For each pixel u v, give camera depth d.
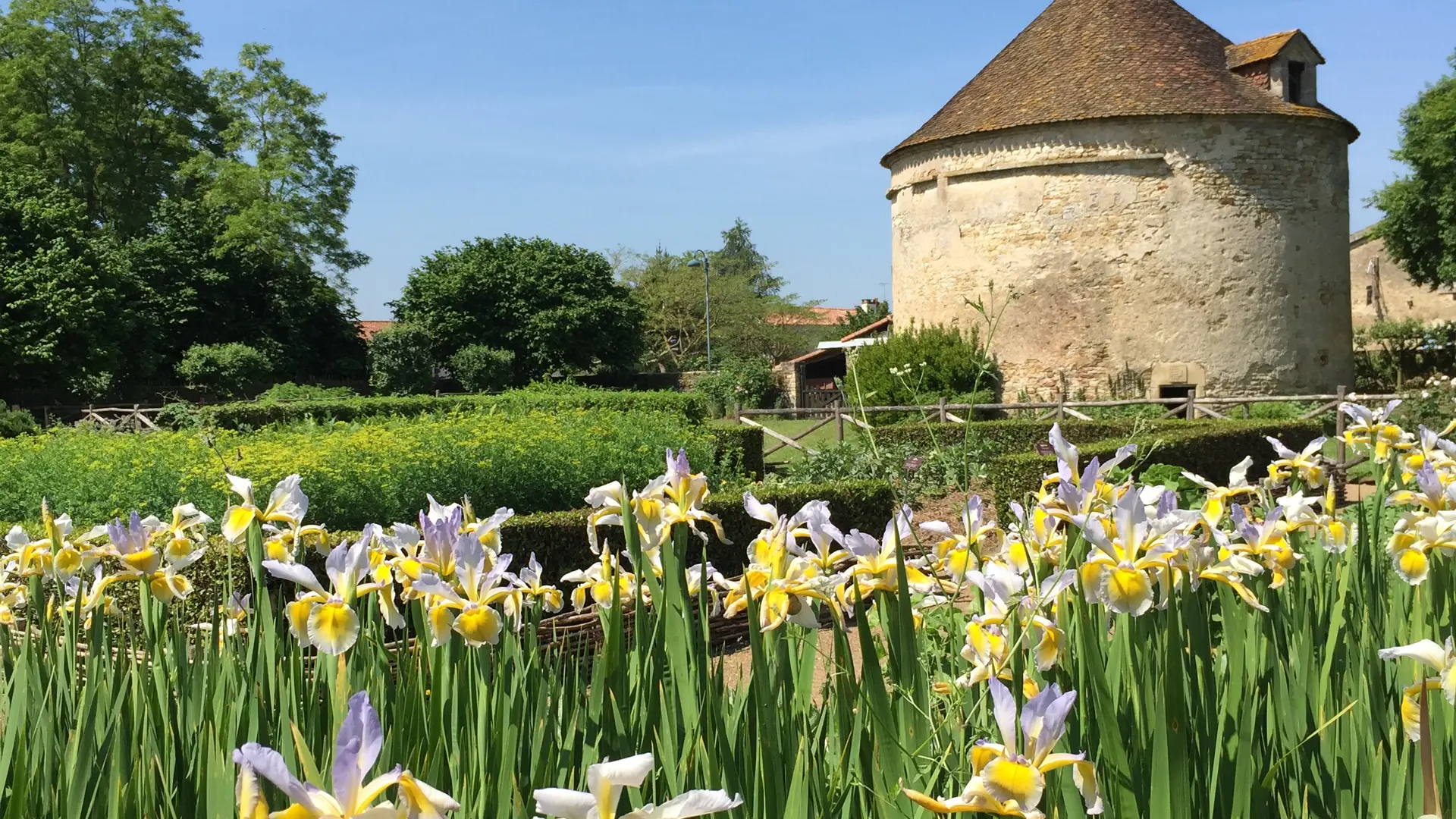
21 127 36.25
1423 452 3.29
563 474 9.75
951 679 2.24
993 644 2.02
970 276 23.62
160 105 40.31
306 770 1.52
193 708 2.39
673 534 2.41
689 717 2.13
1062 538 2.31
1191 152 21.88
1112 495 2.28
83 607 3.12
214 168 40.25
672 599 2.32
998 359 23.20
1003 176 23.08
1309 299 22.62
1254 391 22.08
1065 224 22.48
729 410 36.06
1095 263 22.31
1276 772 2.08
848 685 2.13
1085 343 22.45
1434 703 2.22
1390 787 2.05
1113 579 1.92
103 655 2.87
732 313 58.19
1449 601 2.65
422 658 2.45
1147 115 21.67
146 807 2.05
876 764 1.95
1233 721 2.13
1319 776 2.16
